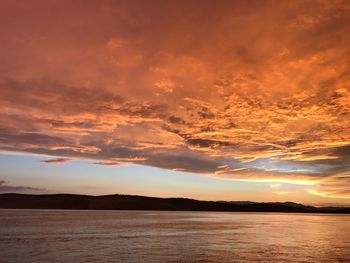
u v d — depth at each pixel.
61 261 31.33
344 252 38.41
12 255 34.34
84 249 38.78
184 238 52.31
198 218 152.38
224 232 65.94
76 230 67.31
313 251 38.94
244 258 33.28
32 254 35.03
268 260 32.38
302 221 134.62
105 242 45.88
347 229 80.62
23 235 55.41
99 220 115.50
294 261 32.12
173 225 88.44
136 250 38.22
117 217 150.25
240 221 124.38
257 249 40.00
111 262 30.91
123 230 68.50
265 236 57.88
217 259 32.53
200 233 62.78
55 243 44.31
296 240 51.59
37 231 63.91
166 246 41.94
